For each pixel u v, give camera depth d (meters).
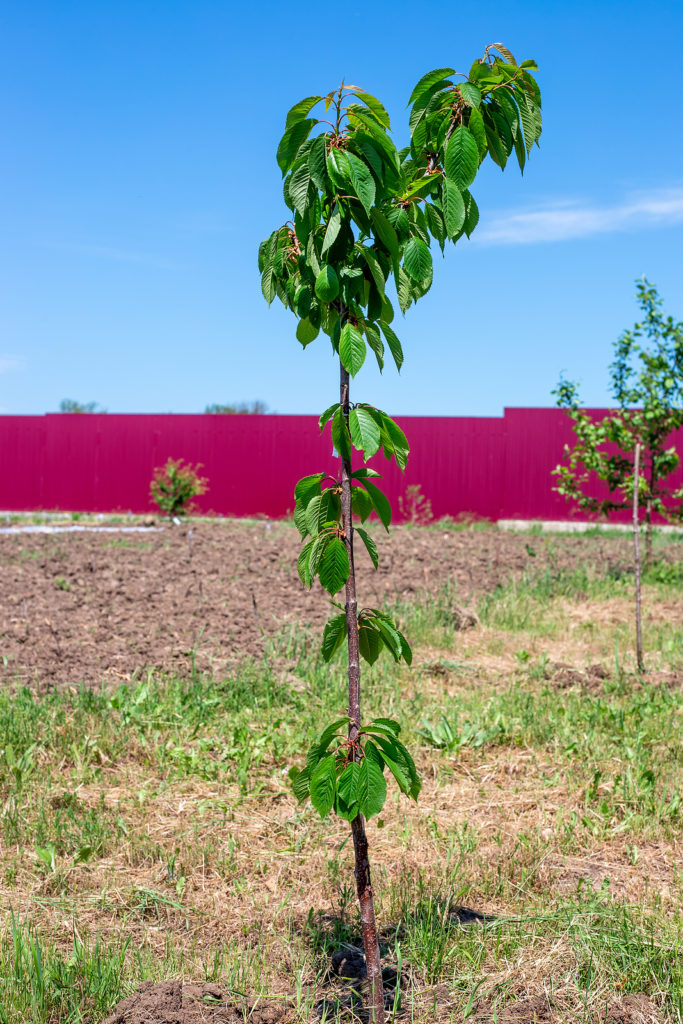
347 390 2.62
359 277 2.59
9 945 3.22
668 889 3.77
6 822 4.23
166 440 24.02
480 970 3.14
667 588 11.30
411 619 8.98
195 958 3.23
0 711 5.67
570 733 5.75
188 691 6.31
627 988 3.01
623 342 11.99
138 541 15.84
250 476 23.47
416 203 2.71
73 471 24.53
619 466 12.36
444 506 22.17
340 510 2.70
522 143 2.75
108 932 3.42
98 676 6.68
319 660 7.40
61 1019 2.84
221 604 9.64
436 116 2.66
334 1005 3.00
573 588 11.34
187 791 4.79
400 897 3.66
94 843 4.11
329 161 2.40
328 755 2.53
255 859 4.05
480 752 5.49
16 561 12.73
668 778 4.98
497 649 8.28
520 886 3.74
